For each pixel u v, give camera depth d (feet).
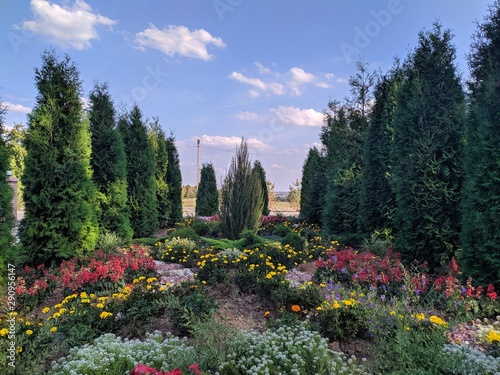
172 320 10.96
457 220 19.35
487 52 17.54
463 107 19.95
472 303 12.30
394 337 9.11
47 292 14.98
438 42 21.35
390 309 10.98
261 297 13.85
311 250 25.36
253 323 11.16
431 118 20.72
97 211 26.22
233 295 14.06
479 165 15.26
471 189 15.49
